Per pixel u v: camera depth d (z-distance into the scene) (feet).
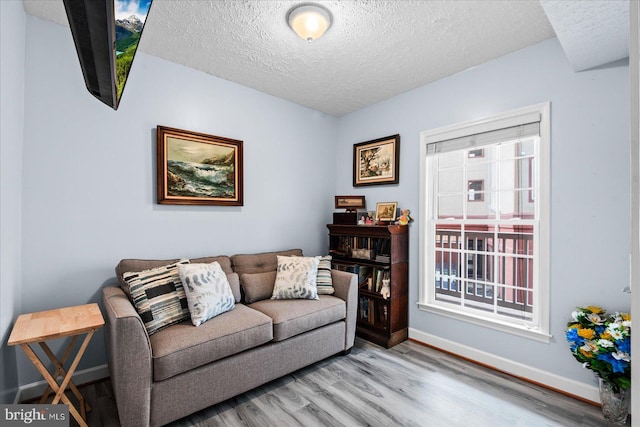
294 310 8.11
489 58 8.55
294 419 6.29
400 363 8.74
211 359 6.31
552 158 7.55
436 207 10.20
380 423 6.17
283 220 11.55
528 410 6.61
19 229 6.54
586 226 7.06
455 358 9.09
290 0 6.33
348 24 7.09
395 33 7.44
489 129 8.69
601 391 6.40
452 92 9.52
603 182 6.86
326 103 11.94
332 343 8.75
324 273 9.84
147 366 5.58
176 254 8.94
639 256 1.80
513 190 8.50
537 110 7.79
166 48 8.17
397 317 10.15
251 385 6.99
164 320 6.65
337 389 7.38
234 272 9.49
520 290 8.32
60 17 6.99
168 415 5.84
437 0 6.30
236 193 10.09
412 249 10.52
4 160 5.36
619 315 6.37
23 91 6.66
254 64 8.98
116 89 2.35
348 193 12.93
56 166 7.12
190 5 6.48
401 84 10.22
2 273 5.36
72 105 7.33
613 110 6.76
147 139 8.44
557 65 7.50
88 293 7.54
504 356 8.25
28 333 5.14
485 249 9.06
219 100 9.81
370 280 10.84
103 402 6.75
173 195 8.76
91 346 7.56
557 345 7.41
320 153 12.82
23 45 6.59
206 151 9.41
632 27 1.88
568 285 7.28
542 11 6.60
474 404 6.81
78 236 7.41
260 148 10.87
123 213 8.05
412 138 10.61
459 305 9.59
